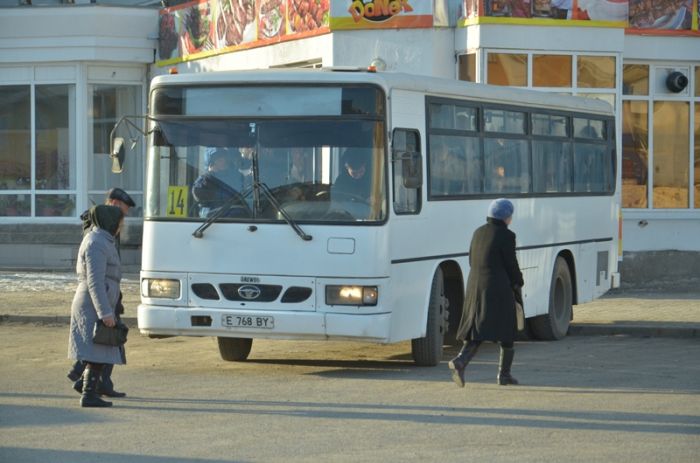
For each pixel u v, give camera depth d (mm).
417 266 20359
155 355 23000
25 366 21312
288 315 19219
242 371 20609
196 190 19859
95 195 44625
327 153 19406
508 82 33969
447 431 14898
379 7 34250
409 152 19375
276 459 13188
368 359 22312
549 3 34156
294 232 19328
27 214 44750
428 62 34188
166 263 19922
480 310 18359
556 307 25906
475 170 22594
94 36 43625
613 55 34875
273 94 19625
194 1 42094
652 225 37031
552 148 26000
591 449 13805
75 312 16562
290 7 36812
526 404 17047
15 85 44625
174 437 14461
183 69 43000
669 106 37531
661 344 24703
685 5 37094
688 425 15438
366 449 13750
